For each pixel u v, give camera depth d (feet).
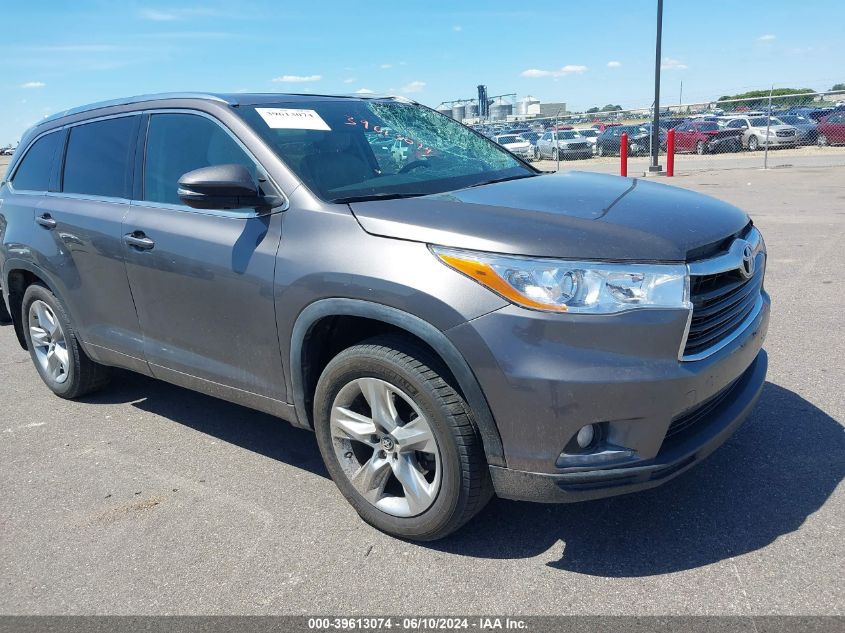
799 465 11.09
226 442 13.43
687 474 11.07
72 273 13.75
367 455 10.34
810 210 35.76
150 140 12.52
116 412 15.14
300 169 10.52
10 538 10.53
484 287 8.36
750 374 10.58
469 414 8.82
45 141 15.15
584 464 8.37
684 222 9.21
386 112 13.43
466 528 10.10
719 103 64.49
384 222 9.27
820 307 19.10
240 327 10.82
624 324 8.07
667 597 8.40
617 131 87.35
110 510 11.16
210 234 10.96
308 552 9.77
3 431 14.44
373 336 9.66
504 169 12.76
